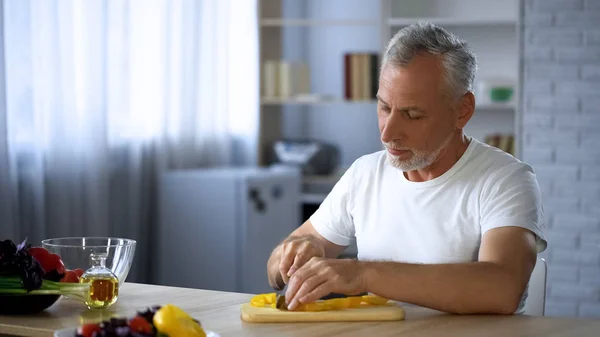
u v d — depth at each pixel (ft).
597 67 13.65
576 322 5.25
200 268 14.28
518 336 4.87
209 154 16.01
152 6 14.47
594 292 13.73
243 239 13.97
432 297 5.40
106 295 5.55
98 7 13.02
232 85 16.70
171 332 4.15
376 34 18.13
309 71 16.89
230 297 5.99
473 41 16.15
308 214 16.63
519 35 13.96
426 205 6.65
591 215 13.73
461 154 6.62
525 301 6.59
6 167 11.61
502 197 6.27
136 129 14.23
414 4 16.40
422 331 4.99
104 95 13.21
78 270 5.76
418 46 6.19
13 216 11.94
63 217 12.78
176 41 15.11
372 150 18.13
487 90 15.43
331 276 5.41
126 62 13.91
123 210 14.24
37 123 12.23
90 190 13.11
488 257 5.83
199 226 14.29
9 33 11.73
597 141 13.69
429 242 6.62
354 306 5.51
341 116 18.26
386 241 6.83
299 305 5.35
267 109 17.22
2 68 11.44
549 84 13.85
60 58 12.54
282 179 14.80
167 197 14.49
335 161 16.99
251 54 16.66
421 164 6.32
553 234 13.88
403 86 6.14
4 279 5.33
